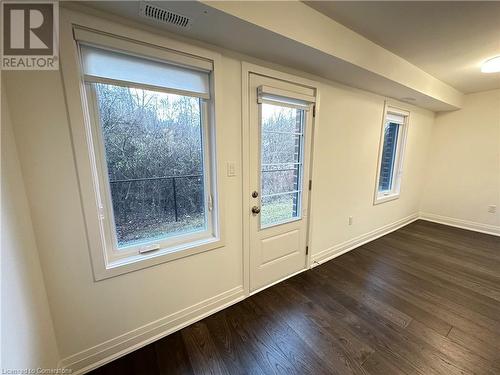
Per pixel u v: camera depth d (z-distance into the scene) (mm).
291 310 1828
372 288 2135
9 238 881
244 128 1751
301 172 2266
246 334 1579
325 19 1592
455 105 3525
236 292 1938
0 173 858
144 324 1487
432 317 1744
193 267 1652
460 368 1317
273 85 1861
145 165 1452
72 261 1208
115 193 1368
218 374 1296
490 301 1935
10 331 842
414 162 3949
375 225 3402
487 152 3578
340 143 2564
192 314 1694
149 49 1278
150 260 1443
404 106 3350
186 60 1405
